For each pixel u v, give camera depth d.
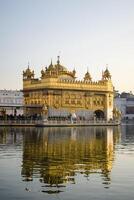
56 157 39.44
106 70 150.75
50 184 25.25
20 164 34.19
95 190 23.58
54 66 143.00
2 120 118.19
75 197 21.91
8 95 183.38
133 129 114.06
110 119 145.75
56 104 137.12
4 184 25.19
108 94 149.50
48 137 70.81
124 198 21.70
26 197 21.89
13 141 60.69
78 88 141.88
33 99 145.50
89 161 36.44
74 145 54.03
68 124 127.69
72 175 28.48
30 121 120.88
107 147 52.22
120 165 33.84
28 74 150.75
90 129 110.56
